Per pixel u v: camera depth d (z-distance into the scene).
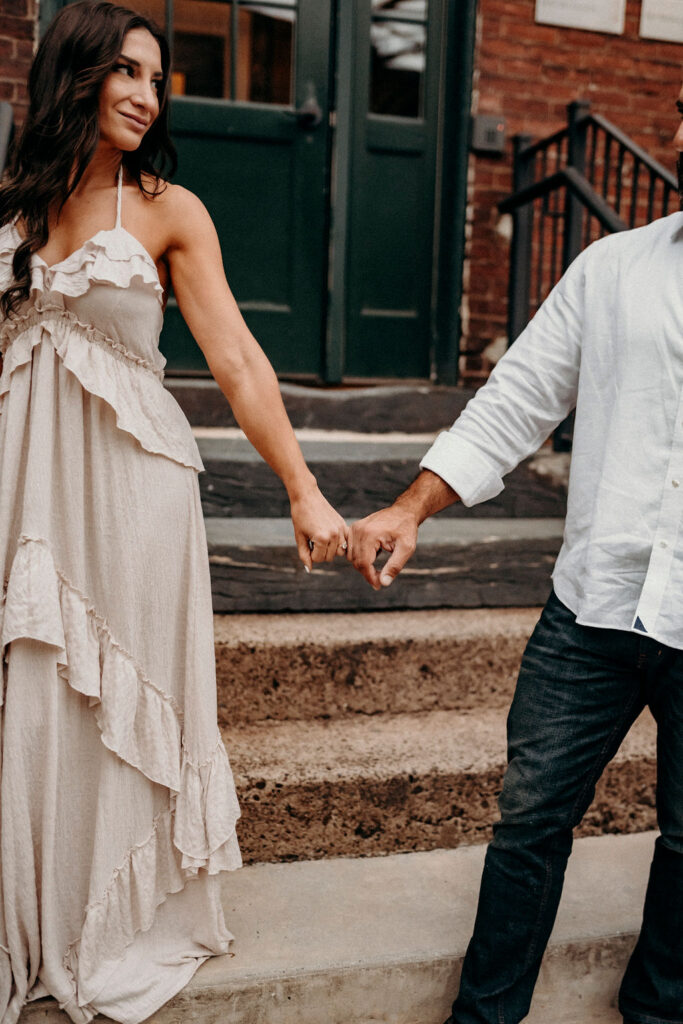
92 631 1.53
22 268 1.46
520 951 1.64
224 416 3.36
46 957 1.52
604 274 1.55
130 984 1.57
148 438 1.52
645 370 1.47
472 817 2.18
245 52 3.87
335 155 3.97
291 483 1.59
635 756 2.26
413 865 2.09
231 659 2.33
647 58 4.30
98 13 1.42
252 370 1.55
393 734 2.34
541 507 3.24
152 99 1.46
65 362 1.47
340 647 2.40
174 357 3.93
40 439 1.48
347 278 4.16
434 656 2.48
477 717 2.48
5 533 1.49
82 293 1.44
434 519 3.12
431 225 4.23
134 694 1.55
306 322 4.11
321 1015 1.71
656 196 4.45
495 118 4.10
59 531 1.51
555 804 1.58
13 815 1.49
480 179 4.18
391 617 2.66
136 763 1.56
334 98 3.97
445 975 1.77
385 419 3.62
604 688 1.55
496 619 2.67
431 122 4.14
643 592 1.48
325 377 4.14
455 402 3.71
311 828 2.07
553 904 1.64
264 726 2.37
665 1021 1.66
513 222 4.04
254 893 1.94
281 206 4.01
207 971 1.67
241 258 4.00
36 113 1.44
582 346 1.57
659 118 4.38
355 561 1.61
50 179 1.43
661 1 4.27
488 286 4.27
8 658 1.50
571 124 3.55
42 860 1.51
